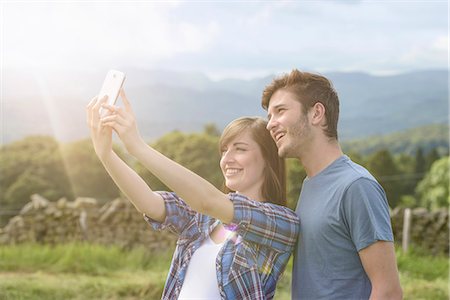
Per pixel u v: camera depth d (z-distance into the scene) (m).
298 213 2.66
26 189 42.25
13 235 12.49
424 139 58.56
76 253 10.20
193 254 2.77
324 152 2.62
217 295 2.67
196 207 2.50
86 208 12.48
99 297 8.02
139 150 2.46
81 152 43.56
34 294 8.01
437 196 46.06
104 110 2.51
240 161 2.82
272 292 2.72
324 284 2.54
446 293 8.58
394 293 2.44
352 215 2.46
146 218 2.80
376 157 47.06
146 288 8.20
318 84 2.61
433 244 12.85
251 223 2.55
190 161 38.56
